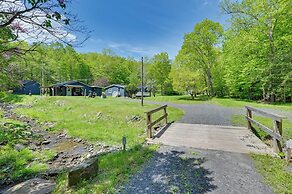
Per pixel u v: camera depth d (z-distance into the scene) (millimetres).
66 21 3123
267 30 16734
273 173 3625
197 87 26031
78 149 7148
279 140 4523
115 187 3289
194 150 5066
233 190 3127
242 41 18219
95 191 3178
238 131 7160
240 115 10211
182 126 8203
